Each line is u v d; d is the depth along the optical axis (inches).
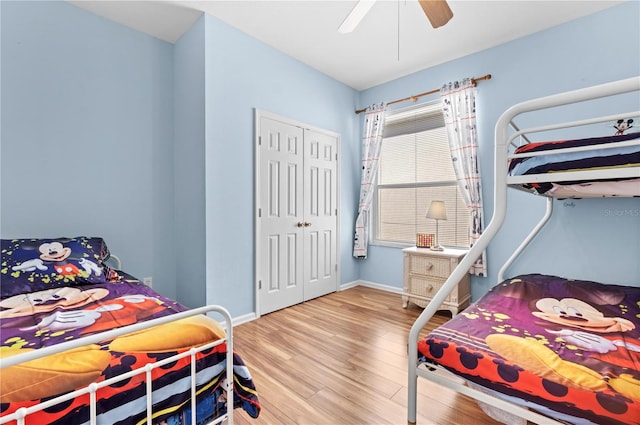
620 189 46.6
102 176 94.0
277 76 112.6
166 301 59.1
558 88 94.2
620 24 84.0
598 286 73.0
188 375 38.9
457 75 117.1
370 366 72.5
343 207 143.6
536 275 84.5
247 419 54.6
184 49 101.8
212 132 94.1
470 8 86.4
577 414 34.7
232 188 99.7
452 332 51.3
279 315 108.3
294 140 119.8
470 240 109.6
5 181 78.2
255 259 105.9
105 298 59.5
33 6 81.6
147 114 103.0
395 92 137.0
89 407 31.6
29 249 69.1
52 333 42.3
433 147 127.1
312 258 128.1
